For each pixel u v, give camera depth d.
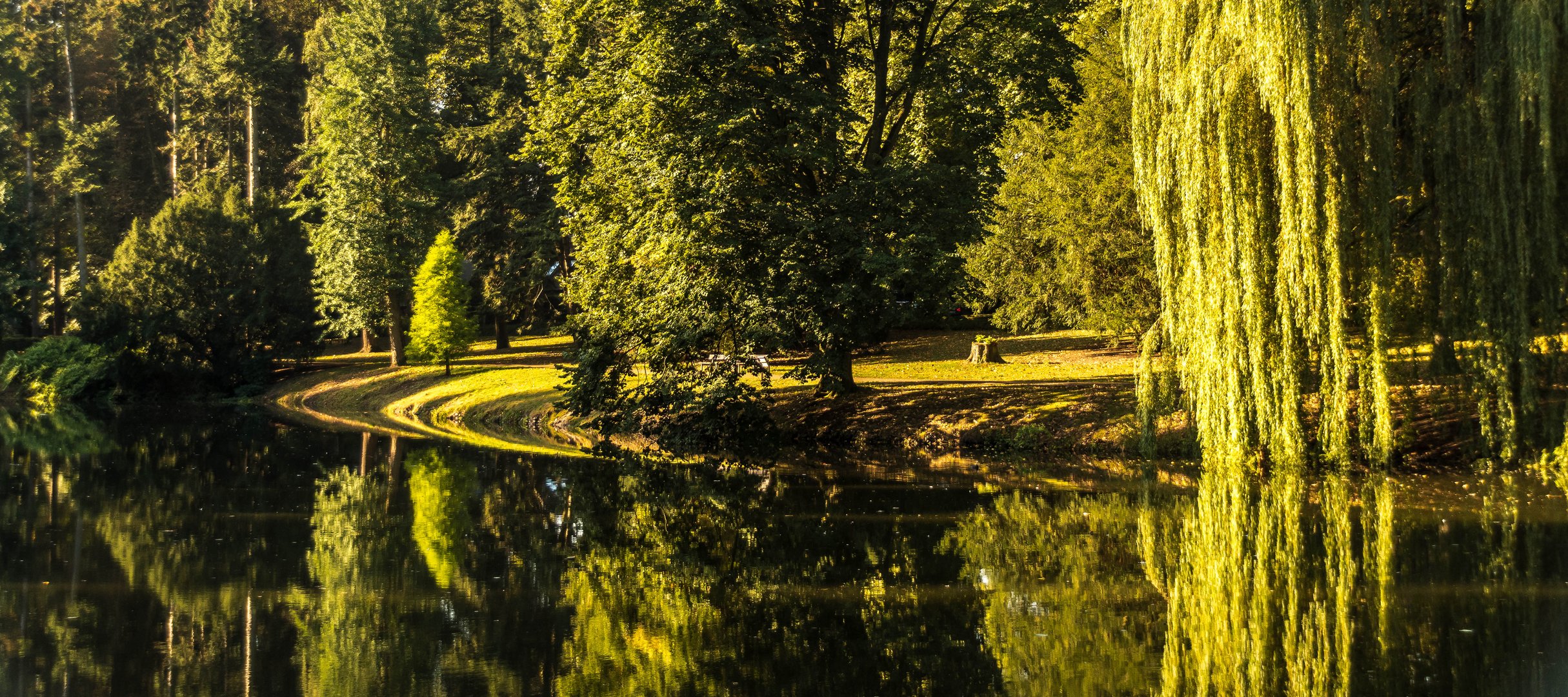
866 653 10.37
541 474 23.70
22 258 55.09
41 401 47.59
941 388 29.72
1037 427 25.08
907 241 23.98
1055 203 33.50
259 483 22.05
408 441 30.78
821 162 24.31
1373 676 9.39
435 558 14.76
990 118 26.89
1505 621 10.94
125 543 15.48
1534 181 18.06
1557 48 17.88
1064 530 16.03
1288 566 13.41
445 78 54.75
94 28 68.12
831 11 26.53
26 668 9.76
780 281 25.81
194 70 62.59
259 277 49.78
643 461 26.00
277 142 65.44
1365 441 18.70
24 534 16.16
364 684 9.41
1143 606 11.89
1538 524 15.48
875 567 14.00
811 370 26.47
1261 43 17.34
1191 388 19.75
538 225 48.88
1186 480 20.39
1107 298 32.81
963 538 15.72
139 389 48.44
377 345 64.62
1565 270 18.58
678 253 24.61
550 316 56.06
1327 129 17.67
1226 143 18.06
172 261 48.44
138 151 70.19
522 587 13.12
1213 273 18.61
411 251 48.75
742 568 14.15
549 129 27.67
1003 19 26.52
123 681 9.41
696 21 23.92
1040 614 11.59
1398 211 18.91
